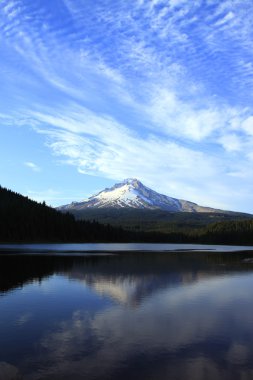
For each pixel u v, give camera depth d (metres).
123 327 20.97
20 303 27.69
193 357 16.17
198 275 47.16
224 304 27.75
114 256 83.75
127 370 14.68
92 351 16.86
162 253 100.62
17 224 160.25
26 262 62.38
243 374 14.38
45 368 14.80
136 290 34.16
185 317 23.48
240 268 57.38
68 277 43.19
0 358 15.88
